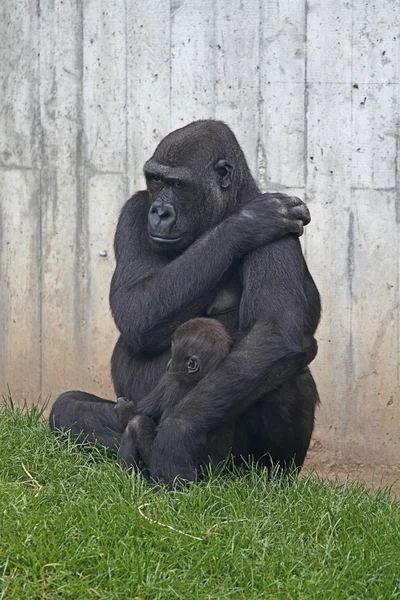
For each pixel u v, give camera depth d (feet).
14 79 49.01
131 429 33.30
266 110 45.91
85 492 31.60
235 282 34.68
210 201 34.14
